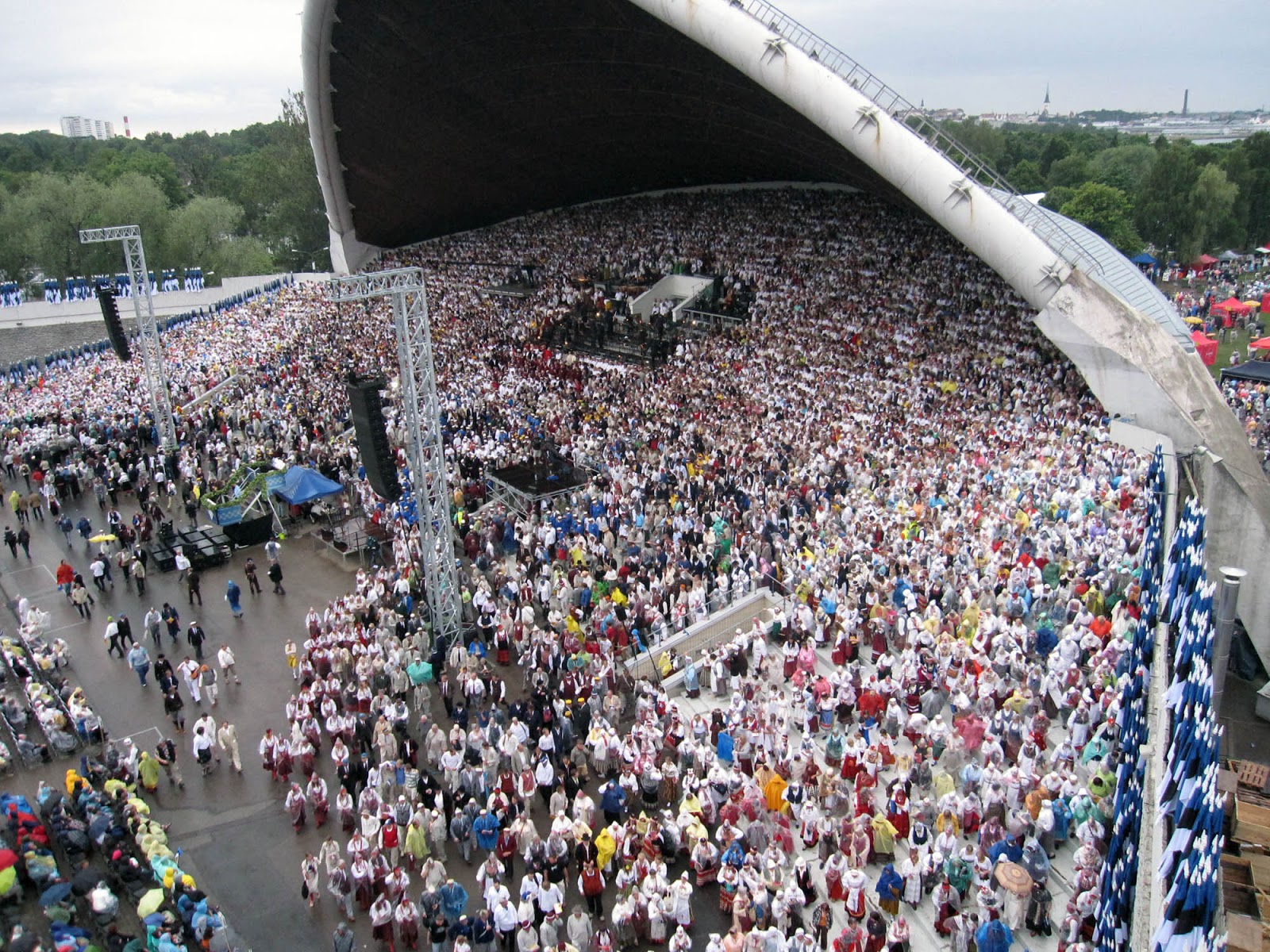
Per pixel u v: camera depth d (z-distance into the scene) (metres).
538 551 31.25
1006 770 19.69
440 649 27.12
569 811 20.91
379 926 17.59
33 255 99.75
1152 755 16.69
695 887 18.84
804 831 19.06
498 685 24.70
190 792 22.55
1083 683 21.14
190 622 30.66
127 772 22.05
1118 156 141.25
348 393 25.61
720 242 64.94
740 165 65.75
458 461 40.00
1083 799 18.09
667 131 61.59
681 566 29.14
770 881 17.97
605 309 61.69
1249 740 21.70
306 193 120.00
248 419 46.25
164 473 40.09
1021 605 24.20
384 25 52.34
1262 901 15.42
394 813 20.45
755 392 44.22
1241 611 24.95
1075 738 20.02
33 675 26.41
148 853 18.64
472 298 68.31
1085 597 24.23
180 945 16.22
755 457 36.84
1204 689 14.80
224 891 19.41
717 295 60.62
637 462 38.25
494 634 28.00
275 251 129.25
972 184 37.72
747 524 31.77
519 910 17.08
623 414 43.66
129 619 30.84
